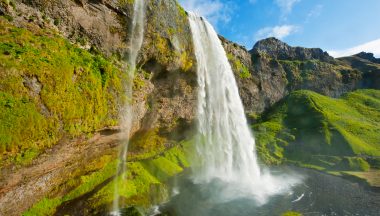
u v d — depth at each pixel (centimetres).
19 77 1839
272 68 10819
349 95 11681
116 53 3122
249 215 3241
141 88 3347
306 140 7625
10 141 1712
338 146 7044
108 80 2681
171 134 4825
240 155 5831
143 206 3203
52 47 2248
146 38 3481
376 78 12638
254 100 9294
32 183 2100
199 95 4859
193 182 4316
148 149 4384
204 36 5078
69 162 2433
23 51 1967
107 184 3141
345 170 5984
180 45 4100
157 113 4144
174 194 3734
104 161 3072
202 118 5119
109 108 2662
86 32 2814
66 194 2630
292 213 3322
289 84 11669
